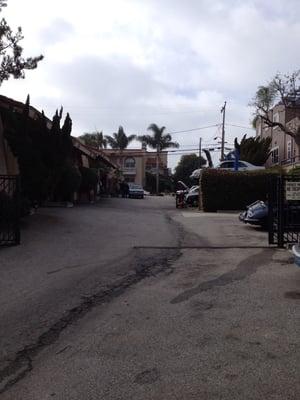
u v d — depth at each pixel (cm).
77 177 1850
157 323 506
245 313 531
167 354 420
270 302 574
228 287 653
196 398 337
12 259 845
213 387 353
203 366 391
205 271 763
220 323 499
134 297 613
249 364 392
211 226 1370
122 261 851
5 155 1383
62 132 1398
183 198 2294
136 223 1388
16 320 527
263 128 3609
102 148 5675
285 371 376
